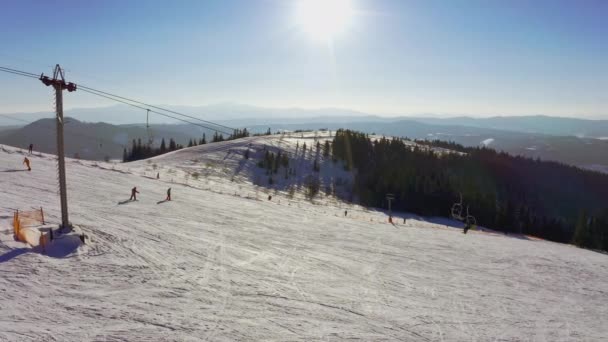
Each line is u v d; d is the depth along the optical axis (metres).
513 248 34.69
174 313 12.28
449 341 12.65
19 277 13.36
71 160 53.53
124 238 19.77
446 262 25.28
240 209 38.22
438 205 90.69
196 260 18.31
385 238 32.78
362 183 105.06
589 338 14.15
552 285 21.84
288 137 143.62
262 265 19.08
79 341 9.99
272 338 11.41
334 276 18.77
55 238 16.91
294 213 42.03
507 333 13.83
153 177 54.16
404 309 15.15
